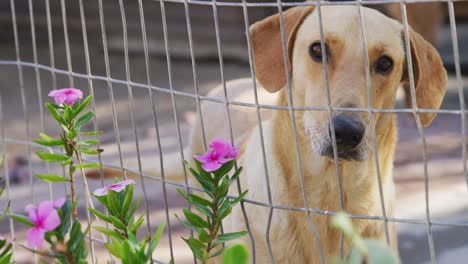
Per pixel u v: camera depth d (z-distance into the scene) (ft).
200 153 14.76
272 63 11.32
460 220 18.79
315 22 11.04
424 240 17.85
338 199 10.89
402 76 11.62
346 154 9.99
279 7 8.34
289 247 10.94
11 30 40.60
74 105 9.05
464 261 16.71
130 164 15.14
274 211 11.00
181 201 20.07
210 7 38.37
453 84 31.04
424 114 11.16
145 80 33.78
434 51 11.20
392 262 4.95
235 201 8.63
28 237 7.31
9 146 24.40
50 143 8.80
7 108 28.99
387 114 11.08
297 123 11.00
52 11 40.57
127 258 7.22
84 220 17.67
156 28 39.27
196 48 37.68
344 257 10.91
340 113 9.97
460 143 24.38
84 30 9.80
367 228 11.05
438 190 20.74
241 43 37.50
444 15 37.86
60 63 36.29
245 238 11.33
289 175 10.97
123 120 27.96
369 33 10.73
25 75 33.63
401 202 20.04
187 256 16.79
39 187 20.74
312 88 10.86
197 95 8.96
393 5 27.02
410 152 23.86
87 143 8.93
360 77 10.59
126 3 39.86
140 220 8.38
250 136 12.54
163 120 27.94
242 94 14.64
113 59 37.01
